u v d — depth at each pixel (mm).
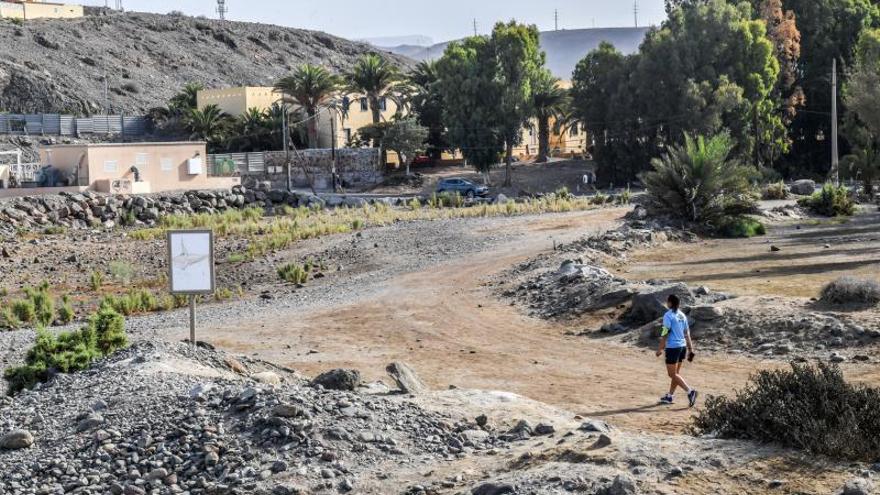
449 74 121938
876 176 83875
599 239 53625
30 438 18062
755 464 13508
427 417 17984
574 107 125312
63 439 17844
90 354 25594
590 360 29641
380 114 138875
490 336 34688
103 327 27188
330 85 131250
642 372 27469
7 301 49250
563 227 65562
